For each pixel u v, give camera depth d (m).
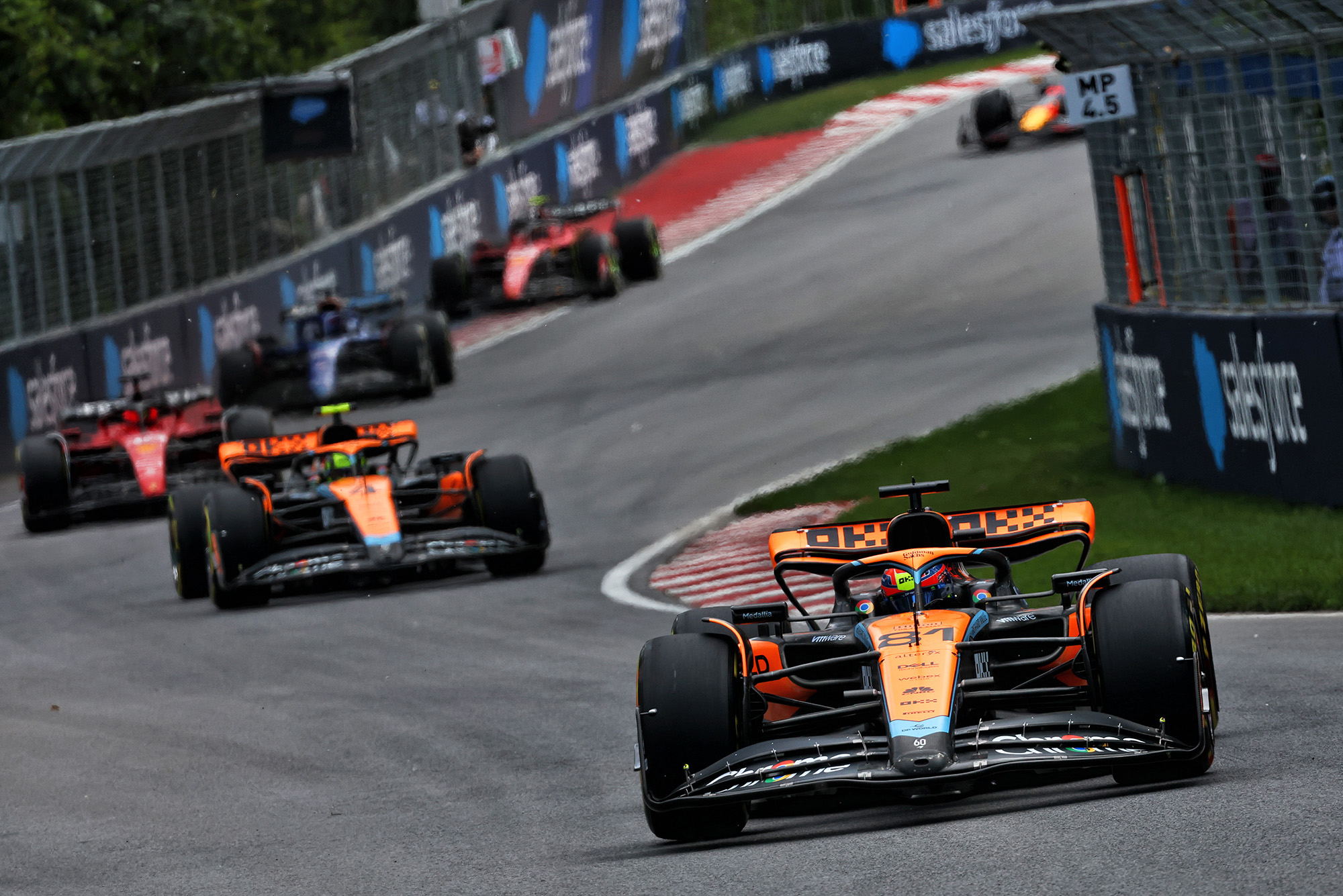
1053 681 27.45
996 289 98.38
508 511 54.59
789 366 89.69
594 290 113.94
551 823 26.36
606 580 54.50
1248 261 54.28
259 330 109.44
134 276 101.69
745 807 24.06
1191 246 57.22
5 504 82.81
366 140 123.81
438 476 56.66
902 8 175.75
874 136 150.88
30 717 40.47
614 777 29.42
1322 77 49.34
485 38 137.88
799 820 25.03
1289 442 52.06
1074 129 132.12
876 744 23.27
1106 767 22.70
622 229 117.25
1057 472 63.69
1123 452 62.75
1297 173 50.97
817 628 29.14
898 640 24.52
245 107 111.75
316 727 36.56
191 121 106.69
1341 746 24.64
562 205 144.00
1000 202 118.25
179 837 28.09
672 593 51.72
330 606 53.22
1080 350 82.75
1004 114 134.50
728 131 167.00
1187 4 51.97
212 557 53.16
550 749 32.28
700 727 23.72
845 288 105.44
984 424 72.94
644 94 158.75
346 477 54.81
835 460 71.19
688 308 107.94
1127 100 55.16
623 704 35.88
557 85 151.12
